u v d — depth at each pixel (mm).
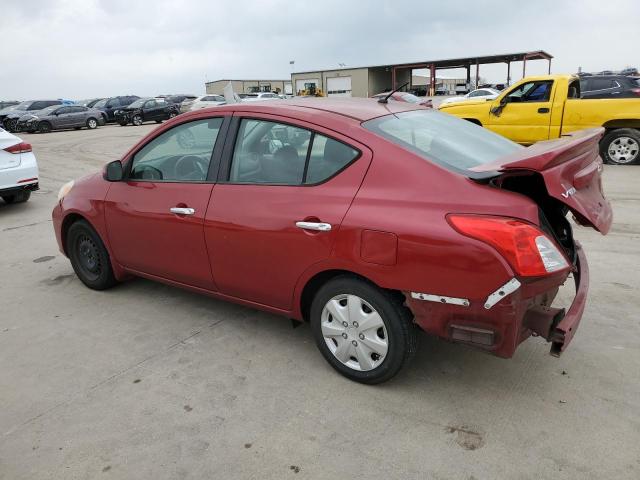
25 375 3357
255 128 3385
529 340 3533
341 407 2904
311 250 3006
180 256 3779
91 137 23141
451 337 2680
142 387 3172
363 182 2877
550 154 2484
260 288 3381
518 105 11328
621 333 3574
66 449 2643
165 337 3816
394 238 2682
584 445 2529
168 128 3871
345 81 49688
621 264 4895
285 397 3020
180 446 2639
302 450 2576
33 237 6723
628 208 7137
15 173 8023
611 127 10836
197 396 3059
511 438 2600
